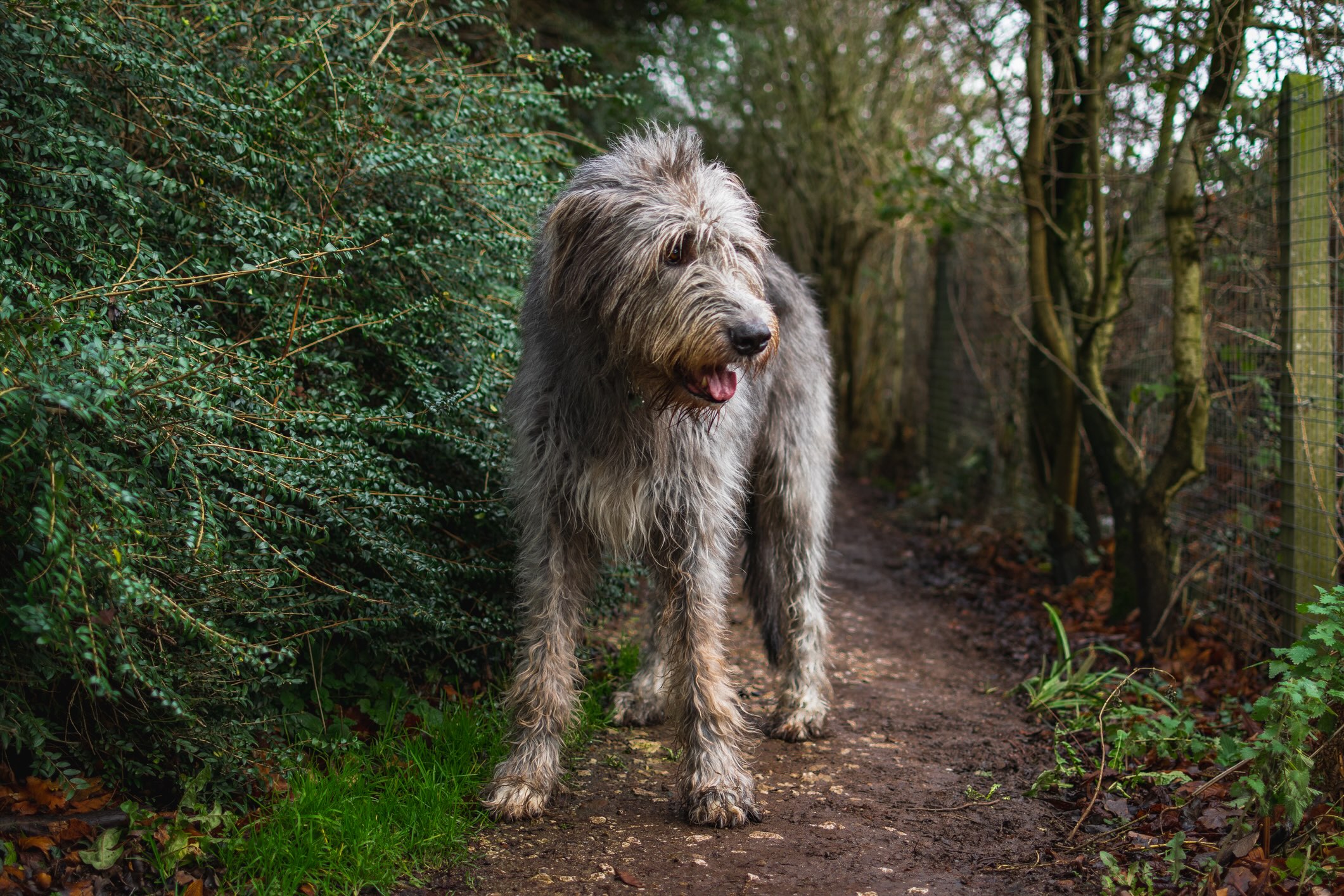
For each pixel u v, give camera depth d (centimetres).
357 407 333
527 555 332
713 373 290
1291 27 450
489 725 364
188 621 252
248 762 296
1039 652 531
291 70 383
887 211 812
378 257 359
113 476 261
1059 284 624
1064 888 283
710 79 1141
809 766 379
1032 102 573
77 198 303
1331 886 262
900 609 638
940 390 964
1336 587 309
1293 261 432
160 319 294
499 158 397
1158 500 499
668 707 337
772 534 423
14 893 243
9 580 254
